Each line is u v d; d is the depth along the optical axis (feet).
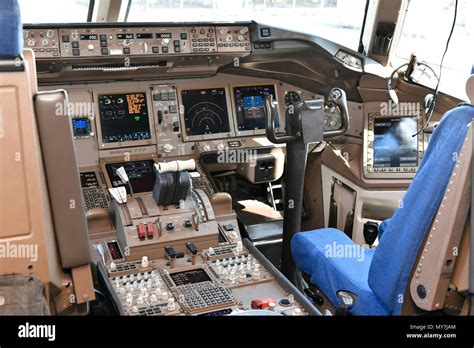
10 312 5.84
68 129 5.99
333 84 13.10
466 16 11.57
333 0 13.33
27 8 11.35
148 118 12.23
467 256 6.31
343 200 13.07
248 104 13.12
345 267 8.23
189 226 10.21
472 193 5.99
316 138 10.12
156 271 9.48
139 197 10.57
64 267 6.45
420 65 12.34
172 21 11.64
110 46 11.09
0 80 5.44
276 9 13.14
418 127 12.43
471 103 6.25
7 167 5.60
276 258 12.64
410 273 6.70
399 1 12.48
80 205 6.29
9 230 5.73
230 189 14.16
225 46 11.92
